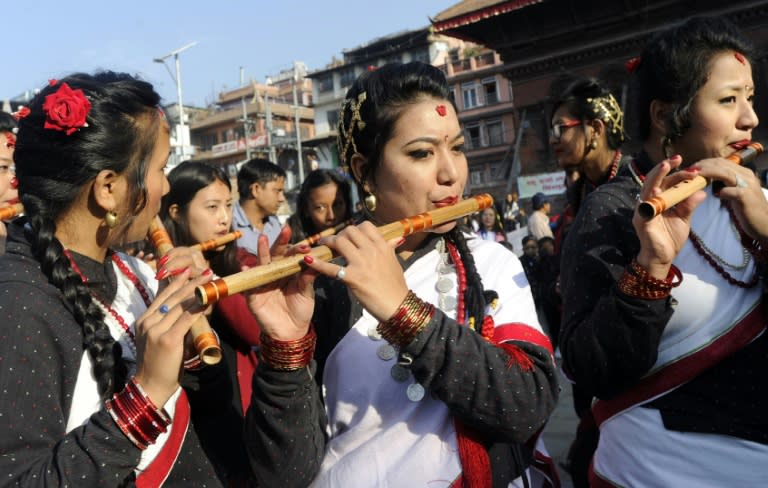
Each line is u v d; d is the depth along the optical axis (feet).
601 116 10.64
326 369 5.17
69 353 4.33
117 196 4.87
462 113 121.60
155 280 5.84
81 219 4.93
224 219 10.46
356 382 4.96
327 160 144.25
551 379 4.81
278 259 4.54
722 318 5.60
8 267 4.48
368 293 4.22
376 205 5.35
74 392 4.36
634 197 6.09
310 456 4.75
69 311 4.46
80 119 4.53
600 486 6.16
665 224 5.08
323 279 5.46
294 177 142.41
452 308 5.04
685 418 5.56
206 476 5.10
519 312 5.07
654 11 58.49
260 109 156.04
